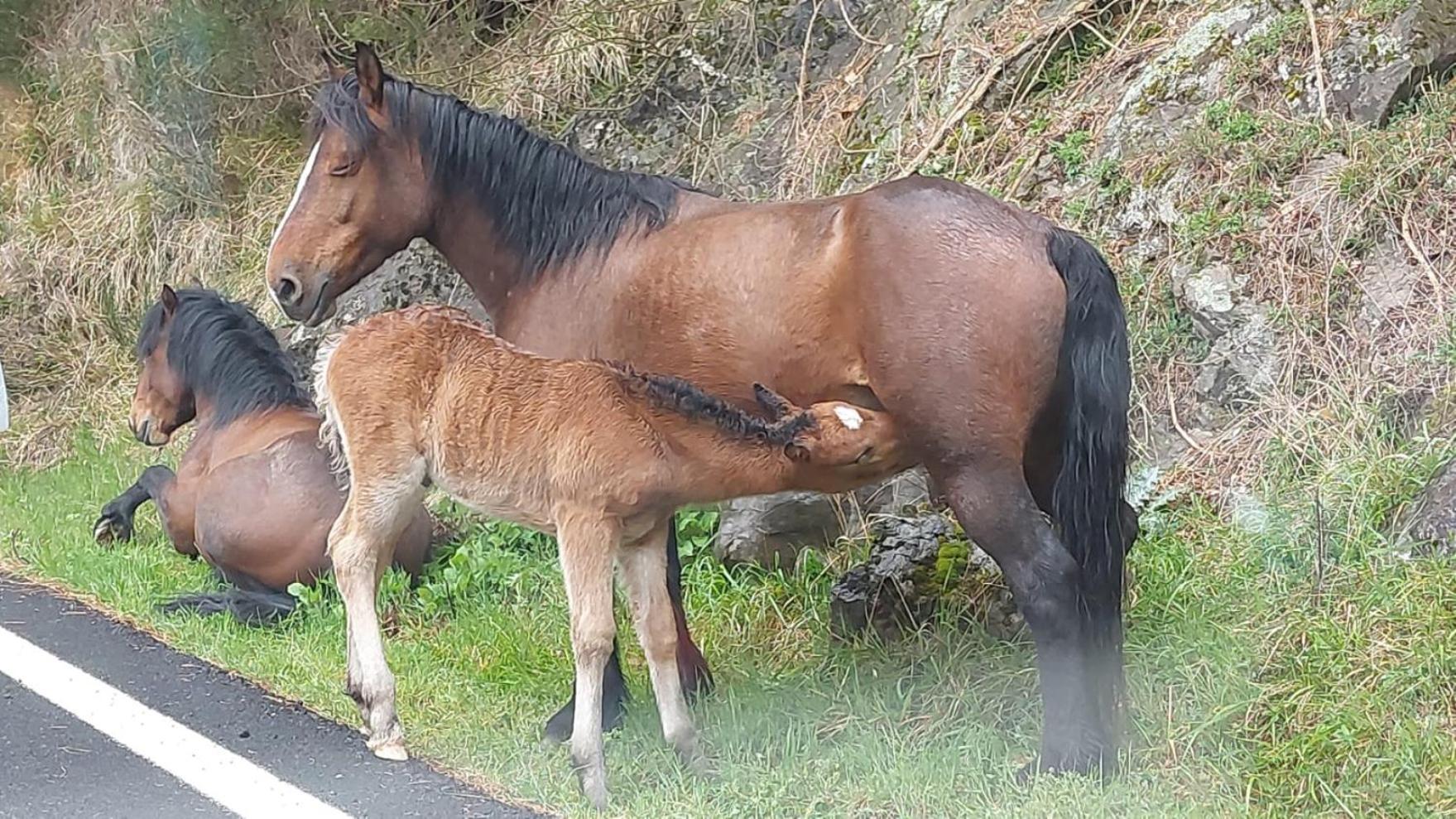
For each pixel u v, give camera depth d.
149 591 6.82
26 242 11.68
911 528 5.79
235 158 11.36
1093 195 6.79
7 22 13.13
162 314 7.39
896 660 5.39
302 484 6.58
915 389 4.33
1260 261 6.11
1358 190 6.08
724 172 8.57
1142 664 4.96
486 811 4.43
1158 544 5.50
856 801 4.45
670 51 9.48
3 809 4.43
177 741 4.98
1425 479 5.09
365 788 4.59
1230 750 4.45
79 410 10.37
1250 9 6.92
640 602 4.77
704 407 4.39
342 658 5.84
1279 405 5.72
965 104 7.68
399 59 11.18
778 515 6.45
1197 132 6.52
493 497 4.67
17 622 6.34
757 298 4.63
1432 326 5.64
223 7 11.19
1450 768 4.11
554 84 10.01
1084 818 4.14
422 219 5.36
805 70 8.62
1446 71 6.41
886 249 4.40
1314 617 4.78
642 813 4.42
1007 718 4.94
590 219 5.06
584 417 4.46
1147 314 6.30
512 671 5.71
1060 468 4.60
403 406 4.81
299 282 5.34
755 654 5.85
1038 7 7.97
